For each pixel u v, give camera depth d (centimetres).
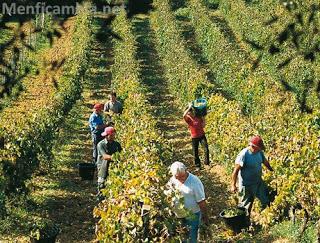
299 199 1175
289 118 1967
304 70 3034
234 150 1794
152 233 994
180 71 3638
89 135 2694
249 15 5091
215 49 4422
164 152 1739
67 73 3497
